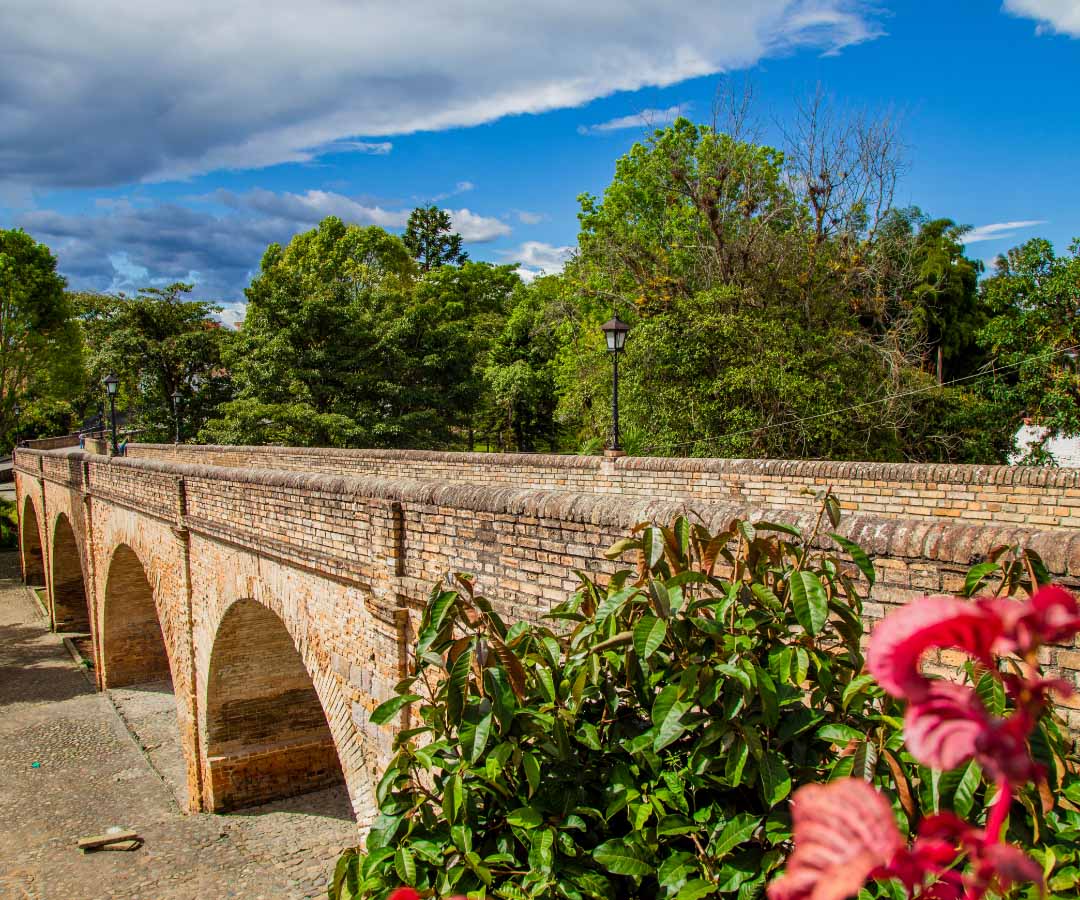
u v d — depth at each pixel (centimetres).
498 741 412
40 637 3186
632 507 584
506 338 3938
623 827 421
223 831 1572
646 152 2875
